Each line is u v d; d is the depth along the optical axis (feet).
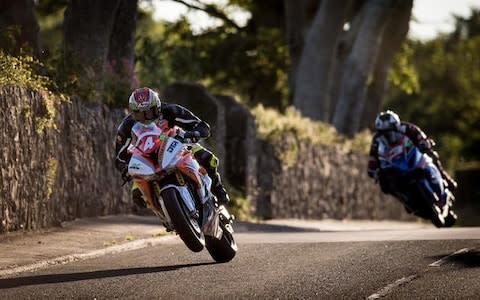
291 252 85.30
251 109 191.01
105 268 77.30
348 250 85.71
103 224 109.81
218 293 64.13
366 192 235.61
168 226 77.77
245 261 80.07
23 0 126.62
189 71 244.22
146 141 74.54
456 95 531.50
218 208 78.23
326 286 66.80
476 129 530.27
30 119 99.45
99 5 133.80
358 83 251.19
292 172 188.44
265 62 305.53
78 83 121.08
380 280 69.05
